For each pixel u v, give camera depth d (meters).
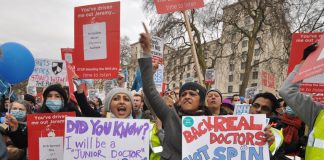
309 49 3.44
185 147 3.42
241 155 3.41
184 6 5.78
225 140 3.44
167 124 3.57
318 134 3.26
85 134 3.66
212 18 23.27
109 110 4.14
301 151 4.97
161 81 7.70
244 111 6.48
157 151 3.92
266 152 3.38
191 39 5.75
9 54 4.48
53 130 3.99
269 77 10.05
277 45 23.11
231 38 24.30
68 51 8.10
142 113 6.69
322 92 4.34
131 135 3.71
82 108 4.68
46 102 4.60
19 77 4.57
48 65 7.25
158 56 7.62
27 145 4.29
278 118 5.36
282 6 20.80
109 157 3.66
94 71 4.72
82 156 3.63
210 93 5.49
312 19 20.80
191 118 3.47
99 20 4.71
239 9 23.36
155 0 5.86
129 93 4.14
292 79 3.52
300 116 3.46
